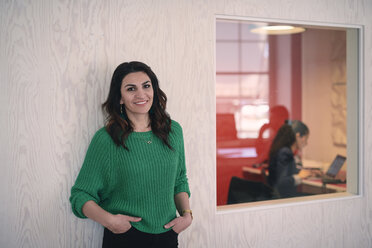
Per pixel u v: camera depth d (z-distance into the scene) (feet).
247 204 7.92
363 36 8.55
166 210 5.86
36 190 6.14
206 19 7.16
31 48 6.02
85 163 5.72
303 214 8.13
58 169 6.24
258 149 12.94
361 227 8.71
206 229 7.29
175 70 6.95
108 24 6.46
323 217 8.32
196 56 7.11
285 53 15.40
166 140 5.91
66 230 6.32
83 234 6.42
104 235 5.97
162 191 5.81
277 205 7.90
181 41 6.98
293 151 11.55
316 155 14.64
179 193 6.36
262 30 12.91
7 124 5.95
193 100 7.11
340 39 13.37
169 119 6.12
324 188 10.23
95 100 6.41
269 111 15.12
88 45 6.34
